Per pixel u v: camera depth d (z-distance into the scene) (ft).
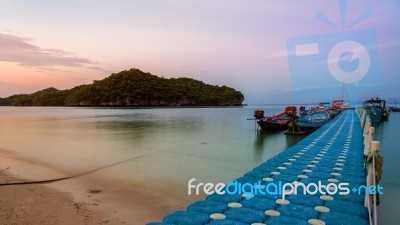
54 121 153.07
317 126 85.61
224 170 42.93
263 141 74.64
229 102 610.24
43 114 240.32
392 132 95.66
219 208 19.57
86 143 71.10
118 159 51.16
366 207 19.42
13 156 53.98
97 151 59.52
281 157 36.32
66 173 40.63
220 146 66.90
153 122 144.15
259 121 91.97
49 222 23.22
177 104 545.44
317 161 33.96
